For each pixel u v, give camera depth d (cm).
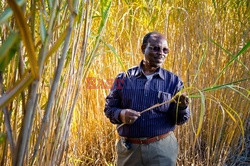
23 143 62
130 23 235
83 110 236
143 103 154
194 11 259
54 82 66
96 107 265
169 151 158
